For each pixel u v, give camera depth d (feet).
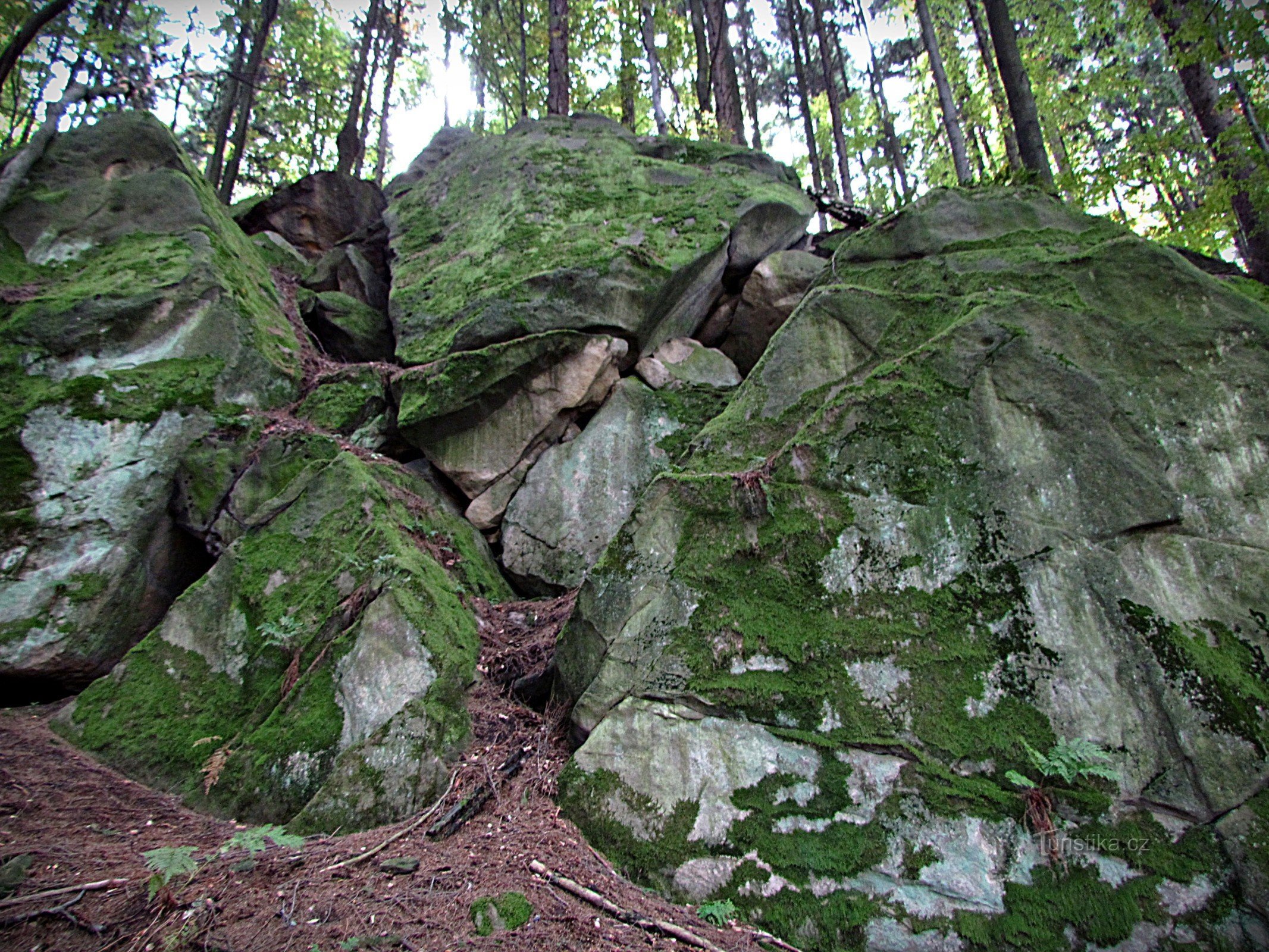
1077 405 14.15
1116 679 11.79
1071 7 41.70
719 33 45.96
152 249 24.17
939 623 13.05
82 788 12.83
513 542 23.15
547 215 30.32
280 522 18.61
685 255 27.04
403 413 24.18
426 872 10.71
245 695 15.15
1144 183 28.14
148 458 19.33
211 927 8.95
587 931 9.75
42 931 8.66
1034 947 9.98
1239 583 12.17
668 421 25.17
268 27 49.37
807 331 17.65
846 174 52.90
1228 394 13.74
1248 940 9.60
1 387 18.85
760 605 14.02
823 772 12.07
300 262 36.65
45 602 16.33
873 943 10.28
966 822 11.18
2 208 23.90
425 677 14.66
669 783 12.45
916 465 14.55
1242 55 24.00
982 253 17.57
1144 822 10.68
